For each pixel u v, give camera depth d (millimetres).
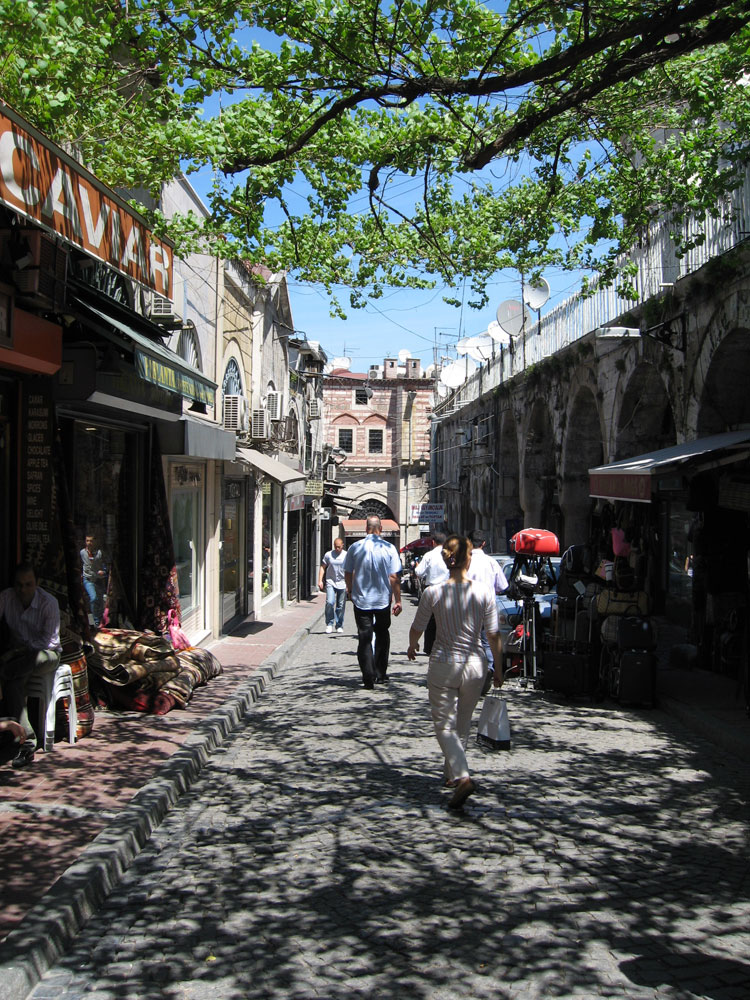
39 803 5785
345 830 5578
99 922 4273
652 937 4035
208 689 10336
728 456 8969
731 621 10945
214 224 8203
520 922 4195
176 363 8664
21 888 4441
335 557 18203
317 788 6551
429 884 4684
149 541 10922
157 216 8727
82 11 5961
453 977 3674
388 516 57656
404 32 6609
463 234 10516
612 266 10609
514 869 4883
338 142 7871
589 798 6211
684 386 13531
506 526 26922
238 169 7555
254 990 3586
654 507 18922
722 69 7953
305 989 3588
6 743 7133
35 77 5918
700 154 9852
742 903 4422
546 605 12938
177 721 8422
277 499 24547
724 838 5395
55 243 7062
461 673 6062
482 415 32188
